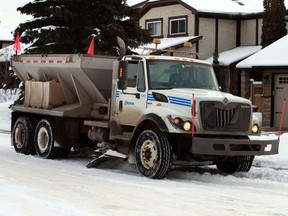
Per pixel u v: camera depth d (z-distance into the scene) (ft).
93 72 40.22
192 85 36.58
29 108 45.83
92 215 22.49
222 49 102.53
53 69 43.47
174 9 103.35
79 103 42.83
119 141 37.04
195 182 32.65
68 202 25.02
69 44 69.62
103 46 68.80
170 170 33.78
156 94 34.30
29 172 34.14
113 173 35.35
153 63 35.83
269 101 75.61
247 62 72.74
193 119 32.35
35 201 25.05
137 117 35.53
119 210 23.63
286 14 92.12
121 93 37.06
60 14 66.44
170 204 25.40
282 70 71.61
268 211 24.59
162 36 105.19
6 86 73.56
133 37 72.95
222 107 33.12
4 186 28.60
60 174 33.91
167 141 32.73
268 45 82.94
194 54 42.60
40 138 43.80
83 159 43.50
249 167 36.83
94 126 39.65
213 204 25.82
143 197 26.84
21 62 47.65
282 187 31.71
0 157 42.52
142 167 33.86
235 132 33.63
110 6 68.85
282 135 55.98
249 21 102.22
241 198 27.63
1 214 22.39
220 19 102.37
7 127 75.61
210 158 34.60
